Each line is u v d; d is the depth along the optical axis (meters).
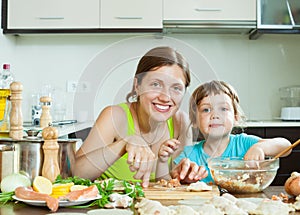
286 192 1.29
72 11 3.50
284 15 3.51
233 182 1.29
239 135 1.86
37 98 3.78
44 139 1.29
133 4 3.50
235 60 3.82
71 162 1.33
